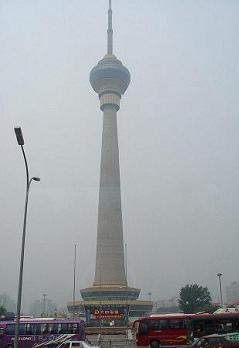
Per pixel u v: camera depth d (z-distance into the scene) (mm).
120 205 170250
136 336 54688
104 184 171250
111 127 179375
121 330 99562
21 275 36562
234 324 51844
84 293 157750
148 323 54625
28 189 39094
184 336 53469
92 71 187000
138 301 149375
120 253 164750
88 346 39938
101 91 186125
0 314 141250
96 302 143125
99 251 165000
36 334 53656
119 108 187000
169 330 53906
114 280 160125
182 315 54625
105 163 174000
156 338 53844
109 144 176500
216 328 51844
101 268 162500
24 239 37688
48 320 54812
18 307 35531
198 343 42125
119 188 172125
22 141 35188
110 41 198750
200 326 52188
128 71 186625
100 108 187375
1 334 53531
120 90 187000
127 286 152125
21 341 53344
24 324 54250
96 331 99375
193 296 144125
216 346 41188
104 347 57312
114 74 183375
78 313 145125
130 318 128625
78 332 54000
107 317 114312
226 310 62625
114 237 165375
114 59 187250
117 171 174125
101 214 168625
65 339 52469
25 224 38188
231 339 45750
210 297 146125
